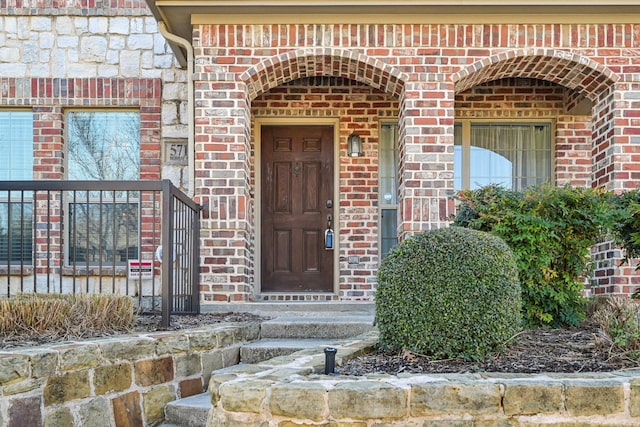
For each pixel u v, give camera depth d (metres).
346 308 5.40
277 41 5.37
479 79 5.78
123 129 6.63
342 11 5.26
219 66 5.37
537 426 2.35
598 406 2.36
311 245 6.82
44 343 3.11
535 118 6.68
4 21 6.45
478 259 2.99
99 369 3.06
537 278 4.02
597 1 5.04
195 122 5.38
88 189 3.93
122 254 6.48
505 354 3.08
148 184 3.98
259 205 6.70
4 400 2.61
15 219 6.41
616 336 3.12
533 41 5.33
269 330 4.48
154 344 3.41
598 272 5.58
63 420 2.85
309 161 6.85
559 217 4.06
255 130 6.70
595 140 5.74
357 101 6.67
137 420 3.24
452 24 5.37
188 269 4.99
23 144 6.54
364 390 2.34
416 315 3.02
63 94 6.42
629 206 4.21
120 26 6.54
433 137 5.36
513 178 6.78
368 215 6.61
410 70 5.38
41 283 6.27
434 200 5.33
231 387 2.37
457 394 2.36
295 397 2.32
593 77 5.47
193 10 5.25
